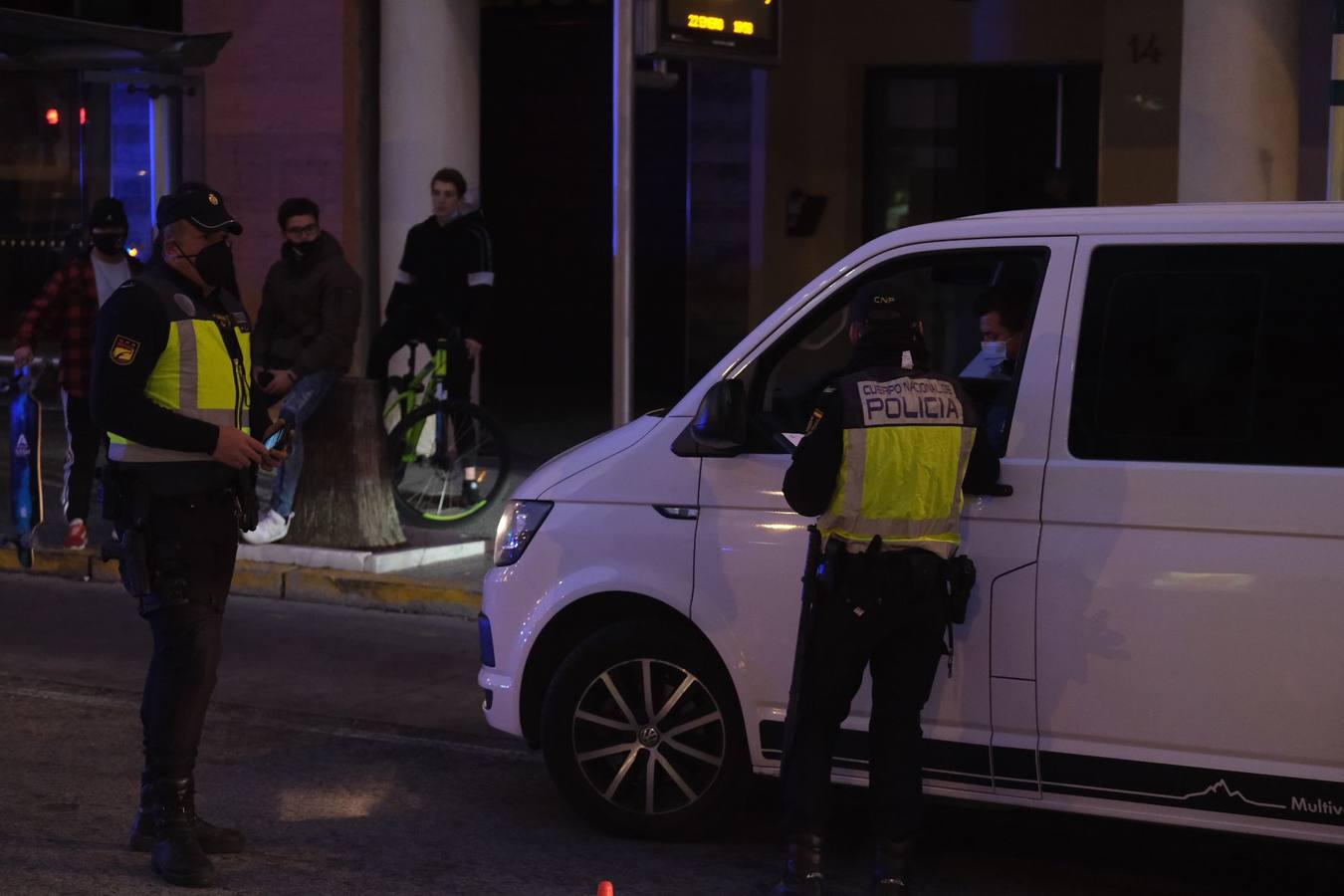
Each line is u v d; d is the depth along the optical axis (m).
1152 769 4.57
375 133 12.35
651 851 5.21
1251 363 4.55
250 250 12.45
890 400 4.46
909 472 4.43
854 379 4.52
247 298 12.49
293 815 5.53
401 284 10.27
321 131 12.15
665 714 5.19
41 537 9.61
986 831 5.55
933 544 4.48
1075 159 14.67
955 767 4.77
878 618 4.45
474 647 7.96
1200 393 4.58
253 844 5.22
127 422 4.71
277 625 8.31
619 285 8.23
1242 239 4.62
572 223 16.88
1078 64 14.48
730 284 14.65
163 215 4.92
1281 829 4.47
